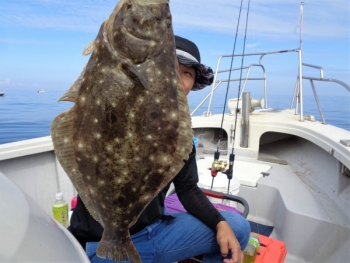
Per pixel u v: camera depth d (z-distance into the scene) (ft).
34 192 9.27
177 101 4.22
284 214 9.27
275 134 15.72
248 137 13.46
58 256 2.55
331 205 9.29
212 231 6.53
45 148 9.19
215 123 13.92
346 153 8.73
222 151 14.14
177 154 4.28
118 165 3.96
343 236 8.01
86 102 3.84
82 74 3.93
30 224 2.60
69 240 3.04
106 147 3.90
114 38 3.85
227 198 8.39
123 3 3.93
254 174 11.47
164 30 4.08
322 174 11.24
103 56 3.82
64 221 8.05
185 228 6.46
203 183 9.62
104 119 3.83
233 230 6.48
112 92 3.81
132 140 3.94
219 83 15.39
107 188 4.03
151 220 6.36
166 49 4.10
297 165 12.72
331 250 8.04
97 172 3.97
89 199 4.13
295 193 9.98
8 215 2.47
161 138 4.10
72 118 3.89
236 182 9.85
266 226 10.27
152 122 4.00
